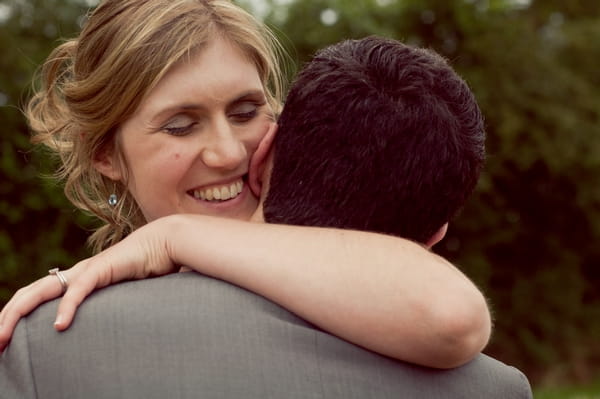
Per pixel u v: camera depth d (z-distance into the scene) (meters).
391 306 1.45
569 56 12.95
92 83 2.06
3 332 1.53
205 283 1.53
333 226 1.60
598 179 12.10
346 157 1.58
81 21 9.31
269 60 2.13
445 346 1.45
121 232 2.43
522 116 11.56
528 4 13.28
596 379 12.70
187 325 1.47
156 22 1.97
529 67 11.74
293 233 1.56
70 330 1.49
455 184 1.62
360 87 1.59
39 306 1.57
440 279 1.47
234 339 1.47
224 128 1.99
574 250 12.57
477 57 11.66
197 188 2.06
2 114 8.86
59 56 2.55
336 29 10.62
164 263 1.61
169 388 1.43
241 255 1.53
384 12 11.42
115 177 2.23
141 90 1.98
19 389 1.48
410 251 1.52
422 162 1.58
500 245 12.36
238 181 2.09
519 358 12.38
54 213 9.13
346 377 1.48
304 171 1.61
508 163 11.97
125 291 1.53
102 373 1.45
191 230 1.61
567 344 12.59
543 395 11.02
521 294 12.33
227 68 1.99
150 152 2.03
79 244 9.27
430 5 11.34
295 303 1.49
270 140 1.82
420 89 1.60
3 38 9.05
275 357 1.46
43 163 8.86
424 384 1.51
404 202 1.60
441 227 1.71
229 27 2.01
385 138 1.57
